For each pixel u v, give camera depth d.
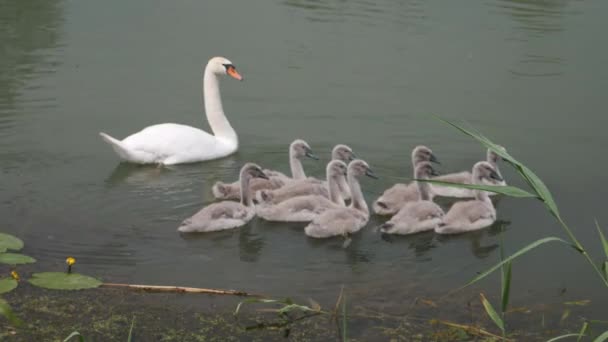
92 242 12.11
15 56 20.33
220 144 15.97
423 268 11.68
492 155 14.57
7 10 23.56
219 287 10.89
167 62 20.28
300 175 14.91
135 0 24.73
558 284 11.30
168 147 15.34
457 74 19.69
